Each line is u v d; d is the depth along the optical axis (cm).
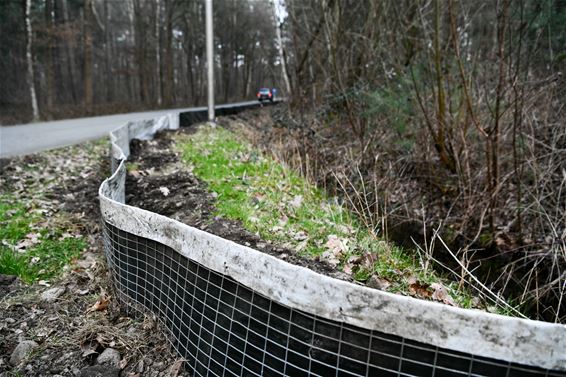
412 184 684
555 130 528
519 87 536
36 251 376
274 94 3081
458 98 650
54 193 541
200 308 220
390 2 835
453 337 146
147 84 2981
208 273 215
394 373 157
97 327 262
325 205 510
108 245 318
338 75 886
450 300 285
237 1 3173
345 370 166
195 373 221
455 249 519
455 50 551
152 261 264
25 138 998
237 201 466
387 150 730
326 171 657
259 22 2438
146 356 238
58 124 1459
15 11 1848
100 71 3055
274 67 1399
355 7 1003
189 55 3497
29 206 474
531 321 139
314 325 173
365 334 161
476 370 145
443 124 614
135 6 2819
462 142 604
